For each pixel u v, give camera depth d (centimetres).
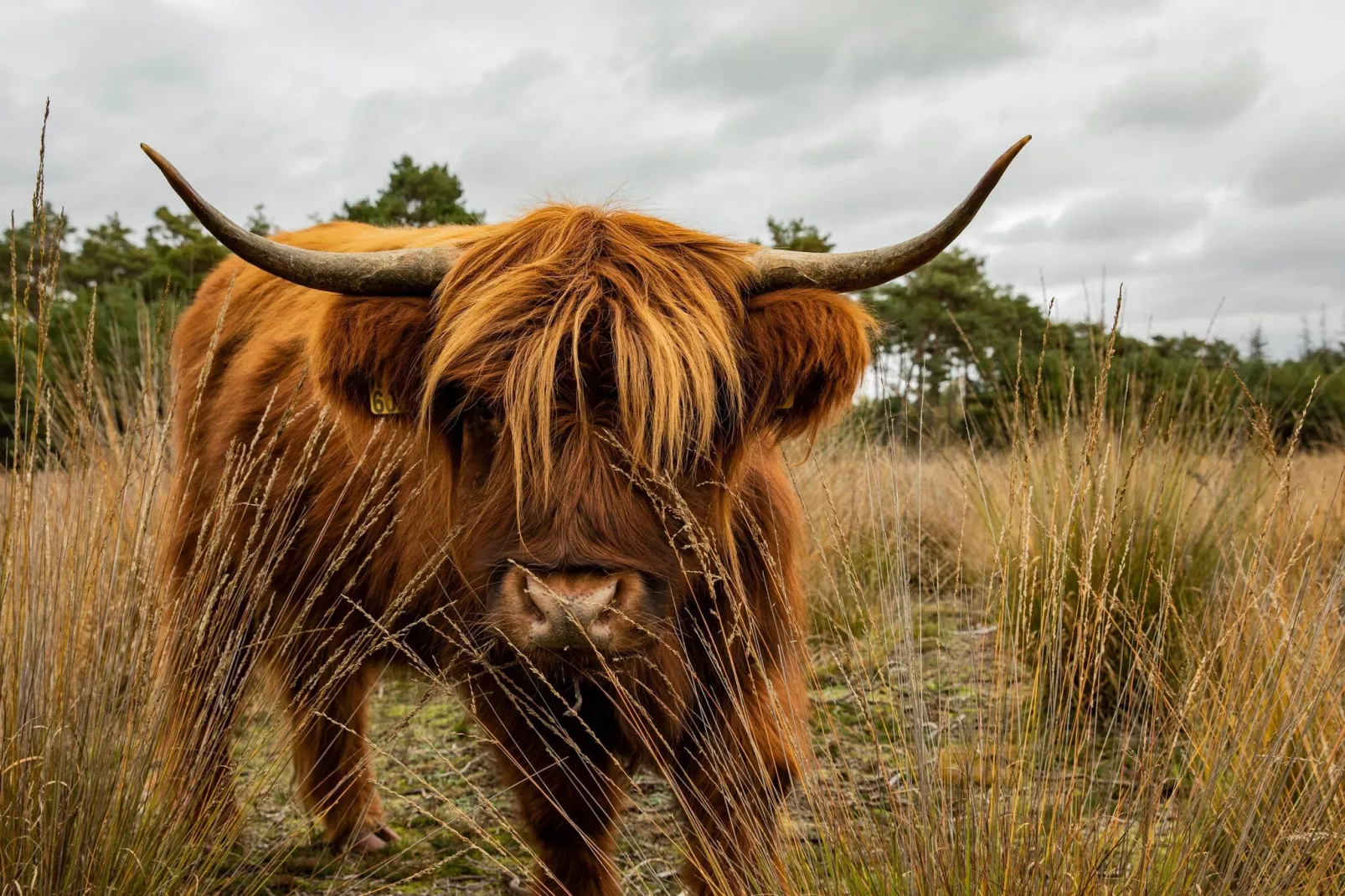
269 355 337
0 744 211
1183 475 423
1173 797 235
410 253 247
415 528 271
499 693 255
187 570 343
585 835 245
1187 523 397
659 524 223
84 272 1656
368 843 328
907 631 219
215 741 261
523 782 257
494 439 234
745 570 259
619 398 218
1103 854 198
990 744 225
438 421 244
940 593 484
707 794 256
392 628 291
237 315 386
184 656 258
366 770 339
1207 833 208
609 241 243
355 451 289
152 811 234
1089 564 217
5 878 203
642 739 251
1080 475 216
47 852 206
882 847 204
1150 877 197
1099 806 225
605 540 212
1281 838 199
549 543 211
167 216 1351
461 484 244
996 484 503
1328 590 238
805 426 257
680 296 236
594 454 216
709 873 251
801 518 294
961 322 2112
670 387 216
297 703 279
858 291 248
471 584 236
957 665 302
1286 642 220
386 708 463
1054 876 188
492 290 232
